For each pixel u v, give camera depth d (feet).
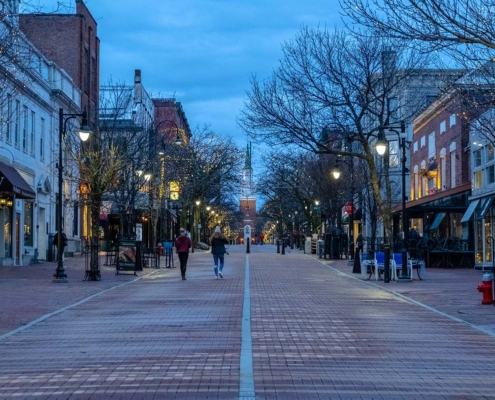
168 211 172.76
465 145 124.06
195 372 29.22
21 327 42.86
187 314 48.55
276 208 280.10
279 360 32.04
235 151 210.38
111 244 139.64
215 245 86.38
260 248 269.85
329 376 28.68
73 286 74.02
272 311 50.57
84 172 89.25
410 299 60.64
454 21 40.04
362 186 133.39
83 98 154.81
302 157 196.75
